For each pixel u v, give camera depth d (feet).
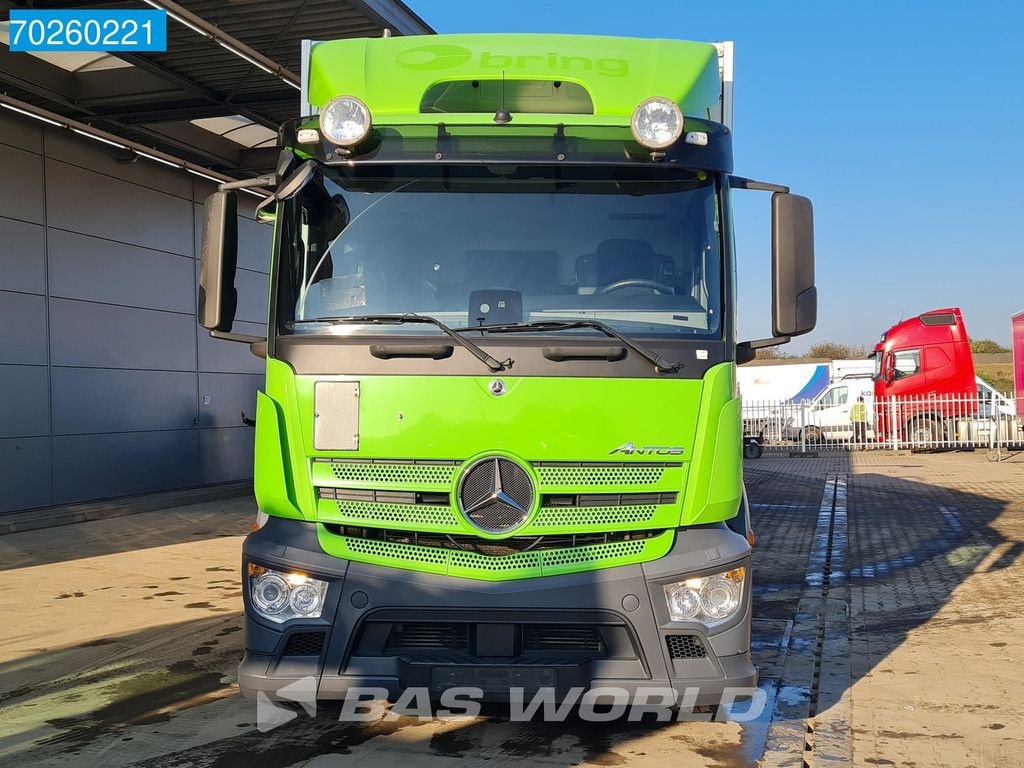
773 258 16.05
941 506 49.01
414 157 15.71
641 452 14.55
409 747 15.89
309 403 14.82
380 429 14.58
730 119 19.35
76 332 47.03
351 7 35.96
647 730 16.78
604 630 14.34
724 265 15.66
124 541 38.70
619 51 16.92
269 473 14.93
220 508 49.11
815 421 101.91
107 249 49.19
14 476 43.19
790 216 16.01
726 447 14.88
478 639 14.26
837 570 32.65
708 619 14.47
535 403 14.47
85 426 47.47
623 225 15.76
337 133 15.39
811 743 16.15
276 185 16.10
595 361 14.60
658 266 15.64
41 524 41.78
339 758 15.38
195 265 56.08
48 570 32.37
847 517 45.62
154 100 44.75
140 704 18.38
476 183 15.88
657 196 15.90
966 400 88.07
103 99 44.37
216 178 54.44
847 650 22.30
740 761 15.30
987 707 17.95
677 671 14.33
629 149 15.75
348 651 14.32
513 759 15.35
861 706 18.08
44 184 45.32
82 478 47.21
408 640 14.53
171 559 34.55
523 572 14.29
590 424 14.49
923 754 15.61
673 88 16.33
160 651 22.21
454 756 15.47
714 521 14.79
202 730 16.83
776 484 61.93
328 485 14.70
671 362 14.75
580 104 16.38
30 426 44.16
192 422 55.52
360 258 15.64
